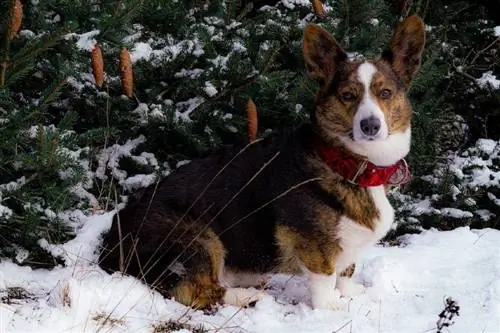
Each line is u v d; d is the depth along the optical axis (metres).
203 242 2.07
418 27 2.08
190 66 2.52
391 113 2.02
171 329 1.90
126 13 2.32
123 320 1.88
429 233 2.52
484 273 2.21
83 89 2.47
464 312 2.01
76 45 2.33
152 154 2.53
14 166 2.22
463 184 2.63
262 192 2.08
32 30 2.38
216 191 2.10
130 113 2.49
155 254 2.07
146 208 2.12
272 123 2.57
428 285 2.16
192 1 2.65
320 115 2.04
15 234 2.21
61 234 2.26
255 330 1.92
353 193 2.02
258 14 2.75
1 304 1.88
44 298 1.97
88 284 1.97
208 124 2.48
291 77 2.54
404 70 2.09
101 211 2.41
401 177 2.06
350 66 2.04
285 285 2.18
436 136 2.65
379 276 2.16
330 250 2.03
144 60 2.46
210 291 2.07
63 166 2.21
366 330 1.91
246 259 2.10
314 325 1.94
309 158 2.04
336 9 2.56
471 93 2.93
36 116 2.24
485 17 3.06
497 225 2.63
